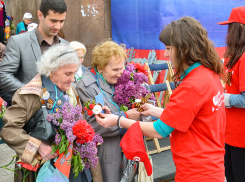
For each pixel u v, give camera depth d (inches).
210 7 194.1
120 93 81.5
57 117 60.6
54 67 60.4
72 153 64.6
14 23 305.1
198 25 56.8
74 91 72.7
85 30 204.8
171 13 179.5
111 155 81.8
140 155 60.7
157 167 127.7
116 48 79.0
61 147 60.4
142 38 189.9
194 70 56.8
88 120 79.7
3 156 143.3
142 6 186.1
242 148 89.9
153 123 59.6
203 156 55.7
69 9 196.9
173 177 124.3
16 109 61.8
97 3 205.0
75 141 64.5
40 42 94.1
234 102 86.4
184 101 54.1
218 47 205.3
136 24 192.2
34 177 67.8
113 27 208.5
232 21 89.4
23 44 90.4
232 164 94.0
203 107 55.2
